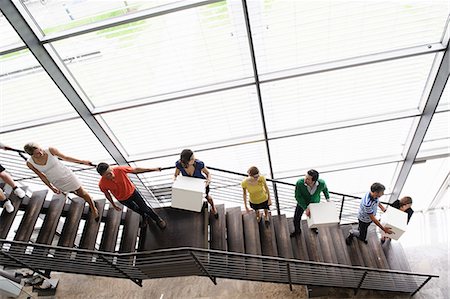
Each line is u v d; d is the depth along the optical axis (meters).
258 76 5.24
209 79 5.33
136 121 5.93
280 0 4.37
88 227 5.71
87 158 6.66
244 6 4.15
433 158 7.18
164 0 4.30
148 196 7.46
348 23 4.70
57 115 5.68
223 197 7.81
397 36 4.91
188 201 5.11
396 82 5.59
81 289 7.66
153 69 5.10
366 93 5.75
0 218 5.44
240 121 6.11
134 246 5.59
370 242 6.89
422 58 5.21
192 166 5.09
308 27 4.70
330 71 5.30
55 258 5.10
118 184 4.96
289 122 6.21
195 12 4.42
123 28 4.49
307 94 5.68
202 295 7.33
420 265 7.63
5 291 7.07
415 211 8.84
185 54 4.94
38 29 4.27
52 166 4.89
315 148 6.89
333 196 8.37
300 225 6.75
